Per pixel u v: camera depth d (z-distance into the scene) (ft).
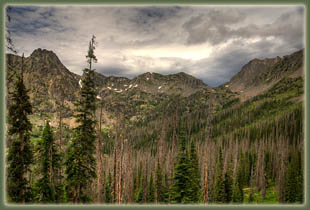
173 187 89.45
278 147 284.20
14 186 67.21
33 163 76.69
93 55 78.69
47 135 92.38
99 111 91.30
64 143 112.16
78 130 78.89
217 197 127.03
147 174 192.24
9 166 69.92
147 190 157.07
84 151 76.64
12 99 68.80
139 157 285.23
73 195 80.18
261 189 200.34
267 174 238.68
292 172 159.33
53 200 85.76
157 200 127.44
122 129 97.76
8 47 61.93
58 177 95.76
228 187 131.23
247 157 262.26
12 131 68.28
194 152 114.32
